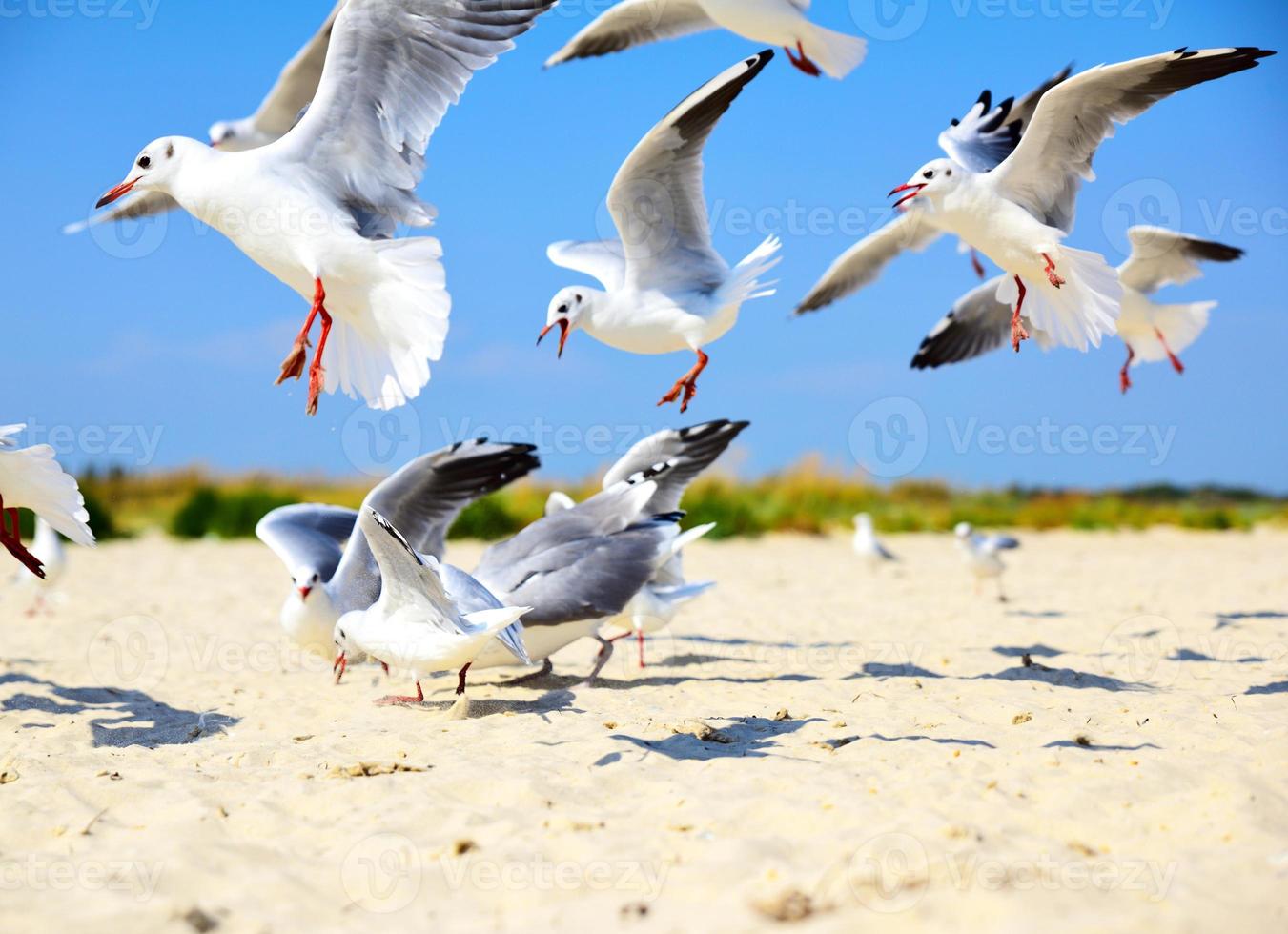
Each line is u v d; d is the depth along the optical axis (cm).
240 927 400
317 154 623
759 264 777
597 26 921
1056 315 786
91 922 401
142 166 633
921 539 2314
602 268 848
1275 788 504
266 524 831
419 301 610
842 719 655
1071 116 734
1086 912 382
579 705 717
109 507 2520
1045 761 548
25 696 793
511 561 775
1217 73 689
